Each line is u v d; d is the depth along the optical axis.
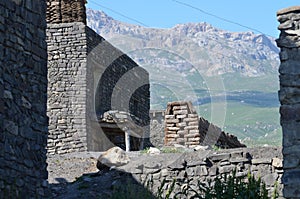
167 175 17.95
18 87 14.17
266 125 152.12
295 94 12.45
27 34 14.63
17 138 13.97
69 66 28.72
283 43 12.62
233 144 26.31
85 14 29.78
